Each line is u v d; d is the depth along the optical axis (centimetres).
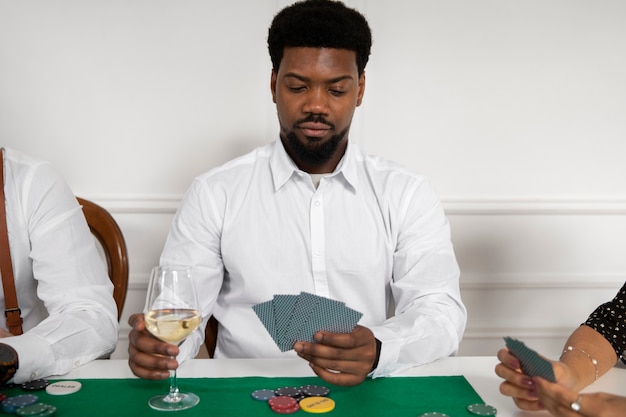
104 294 168
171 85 264
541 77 271
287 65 163
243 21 262
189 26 262
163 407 119
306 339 126
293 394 124
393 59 267
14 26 258
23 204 172
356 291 181
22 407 118
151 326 118
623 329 146
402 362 141
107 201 267
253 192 181
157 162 268
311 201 179
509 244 279
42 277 168
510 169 275
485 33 268
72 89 262
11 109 262
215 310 183
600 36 271
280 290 178
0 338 139
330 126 166
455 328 157
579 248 281
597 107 274
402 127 271
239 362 144
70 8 259
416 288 172
